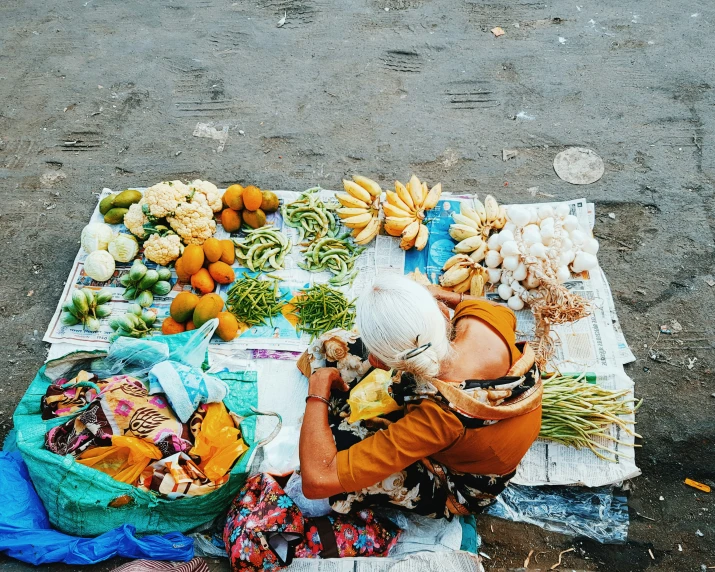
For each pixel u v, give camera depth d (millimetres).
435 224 3758
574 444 3002
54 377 3012
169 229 3609
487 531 2906
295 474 2791
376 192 3746
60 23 5137
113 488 2643
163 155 4305
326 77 4684
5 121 4520
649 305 3531
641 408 3197
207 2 5242
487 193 4027
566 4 5016
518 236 3445
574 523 2900
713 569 2787
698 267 3652
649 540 2867
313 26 5016
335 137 4348
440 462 2438
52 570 2656
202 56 4863
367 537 2641
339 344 2863
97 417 2758
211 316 3250
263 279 3605
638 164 4098
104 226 3688
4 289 3703
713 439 3098
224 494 2750
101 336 3432
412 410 2240
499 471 2375
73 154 4328
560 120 4355
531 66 4656
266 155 4277
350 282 3568
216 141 4363
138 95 4645
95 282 3605
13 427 3234
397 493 2482
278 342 3373
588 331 3369
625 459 2973
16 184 4172
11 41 5020
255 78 4711
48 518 2748
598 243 3740
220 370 3266
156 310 3494
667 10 4926
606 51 4711
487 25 4930
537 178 4082
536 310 3133
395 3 5125
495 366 2203
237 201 3676
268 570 2525
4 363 3434
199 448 2811
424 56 4766
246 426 2936
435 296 2889
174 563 2646
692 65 4578
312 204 3801
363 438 2520
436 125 4379
